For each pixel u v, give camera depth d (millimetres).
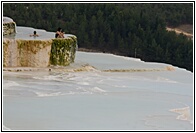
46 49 57656
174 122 38656
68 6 126812
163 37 113938
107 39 120688
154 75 60719
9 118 36812
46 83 49594
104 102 43594
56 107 40719
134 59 73625
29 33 65062
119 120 38062
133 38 116750
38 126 35344
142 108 42438
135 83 54125
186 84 56688
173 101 46281
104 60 69375
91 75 56344
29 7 121188
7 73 53031
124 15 123188
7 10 115312
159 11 138000
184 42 110750
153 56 111812
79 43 119312
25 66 56906
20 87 46844
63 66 59062
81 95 45688
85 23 121312
